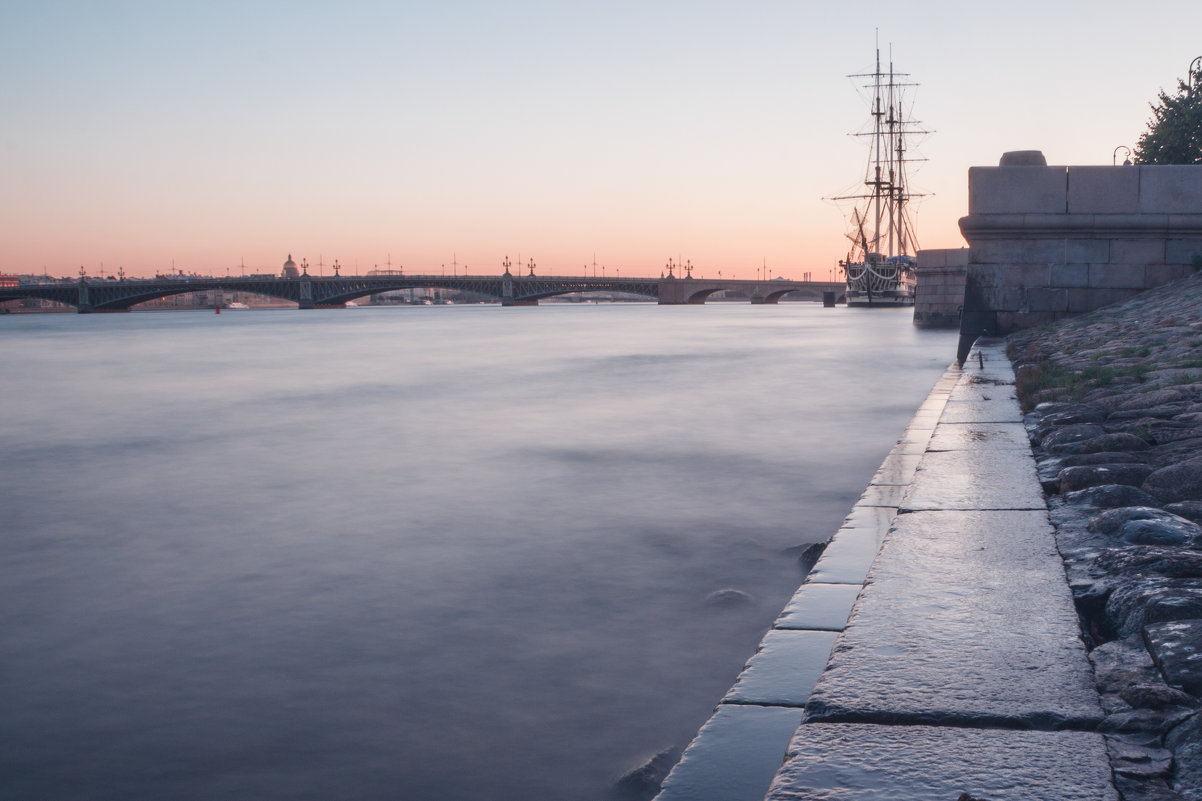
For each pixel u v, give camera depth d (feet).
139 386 104.22
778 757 9.77
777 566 31.76
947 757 8.13
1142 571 13.25
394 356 154.10
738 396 80.48
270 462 52.85
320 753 19.65
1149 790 7.42
